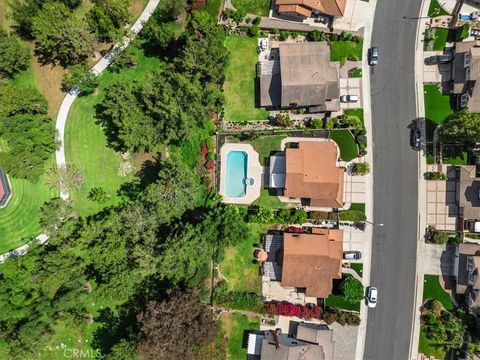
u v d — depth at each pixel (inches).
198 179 2437.3
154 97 2219.5
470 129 2059.5
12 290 2294.5
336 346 2356.1
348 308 2348.7
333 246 2253.9
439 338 2240.4
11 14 2566.4
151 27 2313.0
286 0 2292.1
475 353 2217.0
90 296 2486.5
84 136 2527.1
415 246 2333.9
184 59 2178.9
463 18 2277.3
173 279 2353.6
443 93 2326.5
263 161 2423.7
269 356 2233.0
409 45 2357.3
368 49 2379.4
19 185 2559.1
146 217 2194.9
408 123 2347.4
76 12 2536.9
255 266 2402.8
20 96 2294.5
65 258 2279.8
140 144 2298.2
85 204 2519.7
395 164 2352.4
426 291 2315.5
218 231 2222.0
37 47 2564.0
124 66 2519.7
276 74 2340.1
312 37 2381.9
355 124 2342.5
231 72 2443.4
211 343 2378.2
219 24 2443.4
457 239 2272.4
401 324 2326.5
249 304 2353.6
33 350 2297.0
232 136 2438.5
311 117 2396.7
